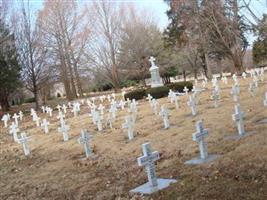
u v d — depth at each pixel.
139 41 57.06
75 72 54.69
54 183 11.75
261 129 12.70
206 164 10.26
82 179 11.60
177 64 60.31
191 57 59.31
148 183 9.78
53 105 45.44
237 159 9.88
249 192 7.80
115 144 15.40
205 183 8.83
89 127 20.89
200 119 16.84
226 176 8.94
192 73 72.25
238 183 8.36
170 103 24.89
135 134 16.53
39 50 42.97
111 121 20.39
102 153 14.41
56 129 23.06
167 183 9.48
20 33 43.09
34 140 20.48
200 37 37.53
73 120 25.62
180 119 18.03
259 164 9.12
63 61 50.81
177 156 11.84
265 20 12.88
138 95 32.97
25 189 11.71
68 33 53.16
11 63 40.84
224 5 20.78
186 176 9.70
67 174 12.54
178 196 8.45
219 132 13.42
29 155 16.94
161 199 8.55
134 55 57.03
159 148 13.23
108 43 55.16
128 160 12.71
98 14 54.94
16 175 13.76
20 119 33.41
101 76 55.91
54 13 51.53
